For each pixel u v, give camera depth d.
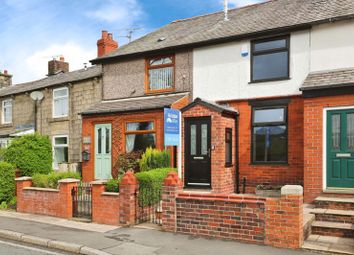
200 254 6.70
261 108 12.28
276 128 11.96
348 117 9.50
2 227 9.07
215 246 7.17
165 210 8.40
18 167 13.13
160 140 13.39
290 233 6.99
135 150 14.11
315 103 9.86
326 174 9.66
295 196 6.97
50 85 19.20
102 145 15.05
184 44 13.75
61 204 10.29
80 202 10.19
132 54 15.19
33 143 13.70
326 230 7.73
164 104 13.14
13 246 7.71
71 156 18.16
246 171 12.33
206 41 13.24
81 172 16.09
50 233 8.40
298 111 11.59
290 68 11.80
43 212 10.72
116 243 7.49
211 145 11.62
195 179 12.09
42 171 13.59
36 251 7.30
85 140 15.41
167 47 14.15
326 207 8.82
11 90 23.05
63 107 18.92
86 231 8.57
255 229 7.33
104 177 14.87
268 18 13.30
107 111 14.60
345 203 8.59
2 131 22.56
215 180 11.49
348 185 9.43
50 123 19.39
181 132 12.25
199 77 13.63
